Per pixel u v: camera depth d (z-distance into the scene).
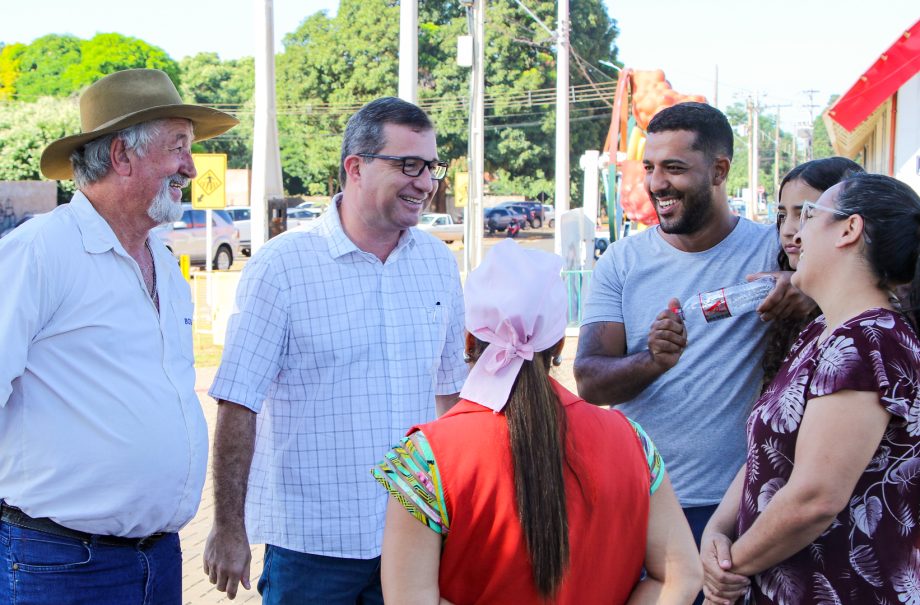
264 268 3.05
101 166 2.79
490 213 46.56
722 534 2.68
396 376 3.14
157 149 2.82
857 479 2.27
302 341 3.06
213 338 14.10
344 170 3.19
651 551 2.08
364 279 3.15
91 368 2.65
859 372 2.26
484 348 2.07
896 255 2.35
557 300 1.98
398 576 1.93
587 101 47.62
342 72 48.06
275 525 3.10
